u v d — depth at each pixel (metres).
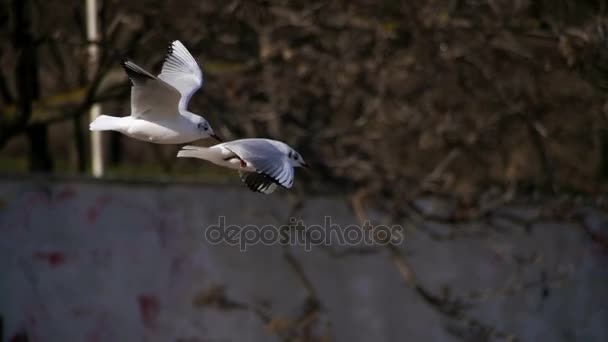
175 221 14.28
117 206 14.01
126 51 14.69
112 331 13.84
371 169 15.19
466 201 15.33
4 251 13.48
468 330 15.55
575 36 13.13
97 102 14.77
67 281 13.70
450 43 15.99
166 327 14.11
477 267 15.83
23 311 13.50
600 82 13.02
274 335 14.59
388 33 15.70
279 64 15.55
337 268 15.07
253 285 14.55
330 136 15.55
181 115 8.21
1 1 14.77
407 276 14.27
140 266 14.05
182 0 15.52
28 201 13.61
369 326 15.15
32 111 14.78
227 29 15.59
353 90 15.94
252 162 8.27
